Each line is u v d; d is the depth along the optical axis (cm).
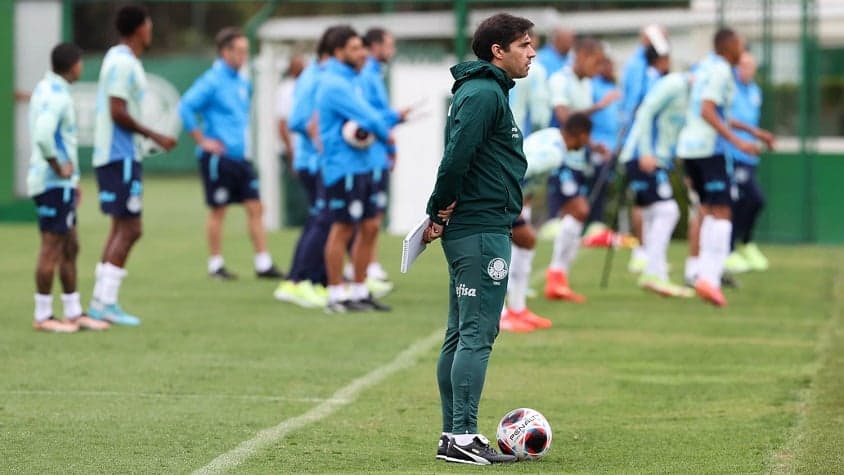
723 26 6300
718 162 4147
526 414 2206
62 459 2184
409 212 6700
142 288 4562
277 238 6359
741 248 5288
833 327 3744
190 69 9681
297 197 6869
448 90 6625
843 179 6341
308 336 3550
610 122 5741
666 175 4391
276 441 2325
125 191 3644
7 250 5619
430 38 6656
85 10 10494
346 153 3938
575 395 2783
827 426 2438
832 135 6397
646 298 4378
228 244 6122
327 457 2205
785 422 2484
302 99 4300
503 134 2128
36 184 3494
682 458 2205
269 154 6812
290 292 4241
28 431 2398
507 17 2123
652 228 4431
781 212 6369
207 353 3272
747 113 5034
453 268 2162
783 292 4553
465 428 2169
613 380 2944
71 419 2505
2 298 4228
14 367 3050
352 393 2784
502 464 2159
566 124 3781
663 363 3164
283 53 6731
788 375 2994
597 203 6069
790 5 6231
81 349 3306
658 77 4772
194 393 2775
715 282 4181
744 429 2433
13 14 6700
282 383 2895
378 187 4053
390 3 6694
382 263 5362
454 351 2212
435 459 2191
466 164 2067
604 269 5103
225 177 4806
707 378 2970
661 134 4331
